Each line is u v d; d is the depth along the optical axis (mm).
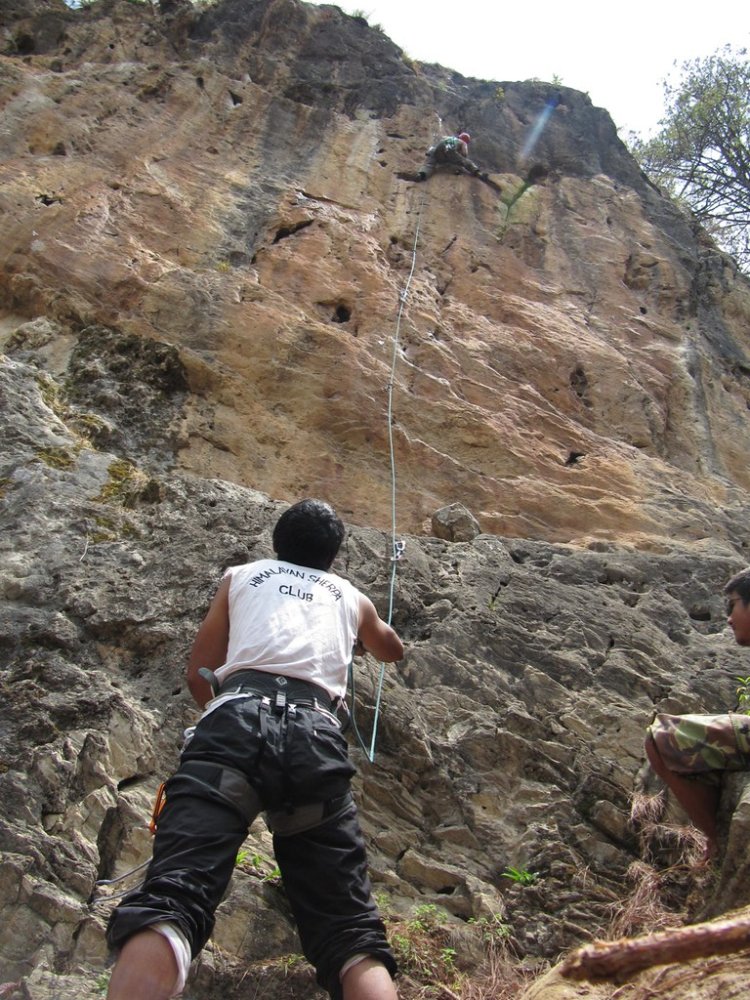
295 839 3037
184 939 2650
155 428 7238
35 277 8070
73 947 3877
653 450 8695
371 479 7508
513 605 6203
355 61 12250
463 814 4863
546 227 10883
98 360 7598
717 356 10164
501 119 12359
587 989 2789
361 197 10359
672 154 17469
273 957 3963
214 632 3410
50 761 4516
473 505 7586
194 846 2797
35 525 5867
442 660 5590
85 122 9680
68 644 5188
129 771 4676
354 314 8758
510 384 8617
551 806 4895
